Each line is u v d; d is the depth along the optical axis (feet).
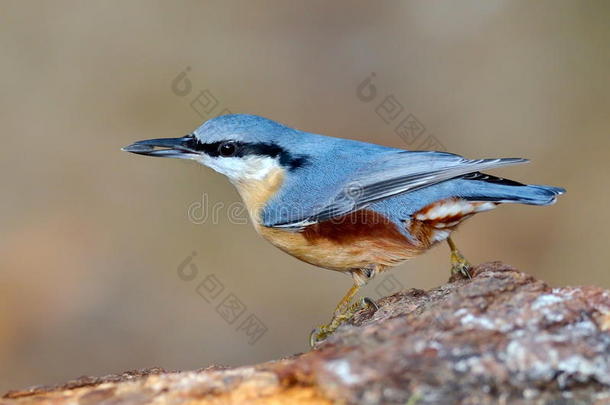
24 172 49.21
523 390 17.48
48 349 41.14
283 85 55.16
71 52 56.34
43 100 53.21
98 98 53.47
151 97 53.52
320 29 59.41
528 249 45.21
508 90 53.31
